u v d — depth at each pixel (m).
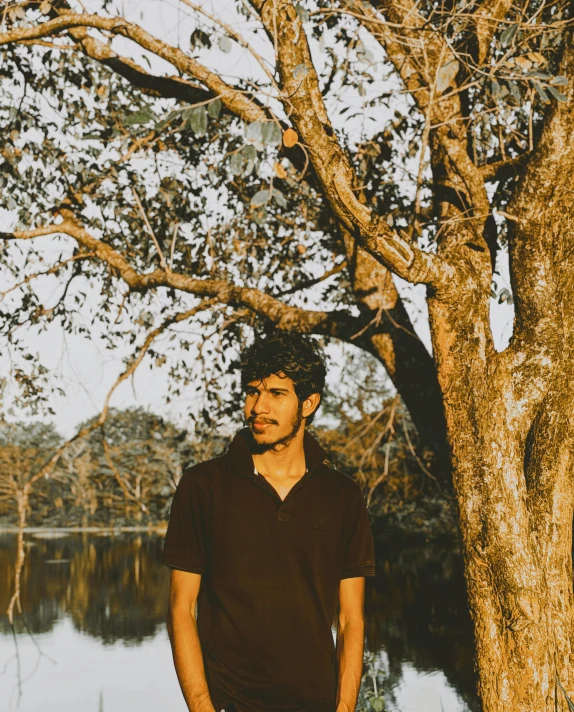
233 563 2.44
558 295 4.89
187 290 7.25
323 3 6.18
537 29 5.09
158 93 6.63
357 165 7.05
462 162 5.19
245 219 8.62
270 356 2.52
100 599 28.05
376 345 6.59
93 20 5.07
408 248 4.47
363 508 2.67
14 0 5.73
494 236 5.43
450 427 4.82
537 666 4.42
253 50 3.88
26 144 7.79
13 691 14.63
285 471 2.56
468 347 4.81
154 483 30.39
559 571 4.79
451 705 10.49
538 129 6.44
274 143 3.61
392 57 5.79
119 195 7.97
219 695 2.41
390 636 16.62
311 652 2.43
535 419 4.91
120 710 13.16
